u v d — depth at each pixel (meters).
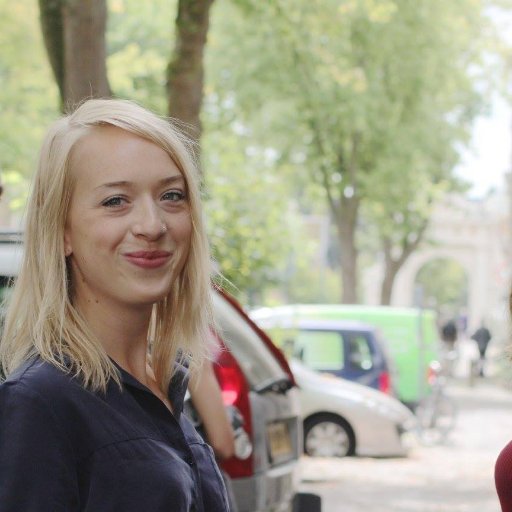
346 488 16.56
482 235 90.56
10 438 2.73
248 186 18.58
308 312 26.36
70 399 2.79
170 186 3.04
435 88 41.34
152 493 2.80
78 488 2.77
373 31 38.56
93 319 3.00
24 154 22.41
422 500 15.49
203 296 3.21
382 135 42.03
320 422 19.86
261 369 7.50
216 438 5.69
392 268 51.44
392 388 23.66
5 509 2.70
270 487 7.22
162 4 25.59
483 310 90.25
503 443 23.86
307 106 40.16
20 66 22.22
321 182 43.44
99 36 13.05
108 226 2.96
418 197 45.91
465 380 48.47
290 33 21.67
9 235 5.71
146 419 2.89
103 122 3.01
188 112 14.54
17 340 2.96
